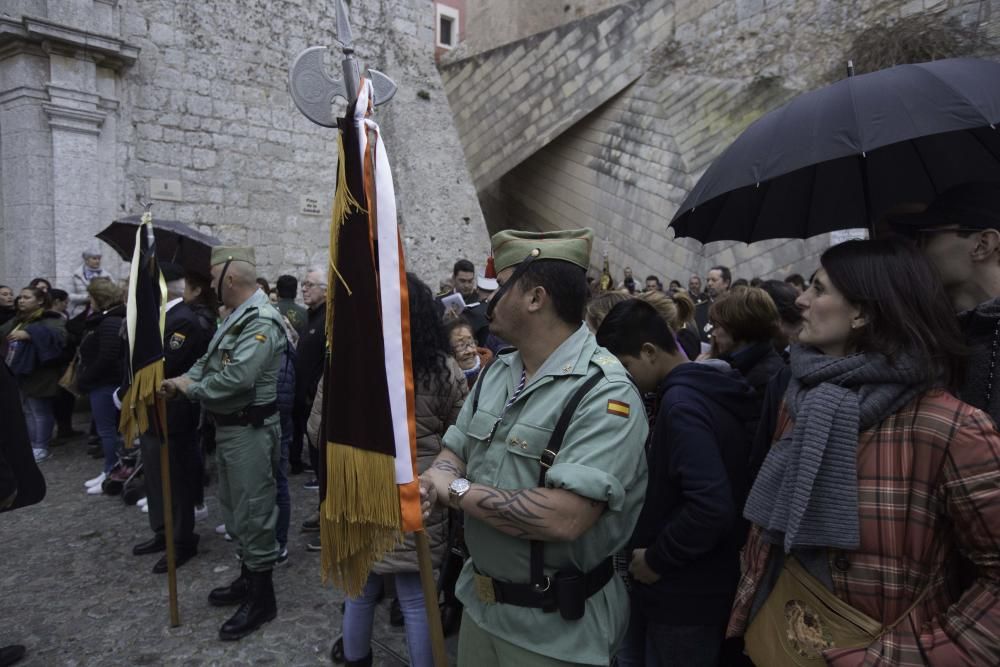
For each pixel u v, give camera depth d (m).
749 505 1.38
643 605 1.86
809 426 1.22
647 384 2.02
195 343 3.75
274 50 10.34
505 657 1.45
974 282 1.46
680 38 11.38
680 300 3.28
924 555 1.12
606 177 12.42
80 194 8.05
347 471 1.45
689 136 10.95
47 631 3.00
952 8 7.97
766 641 1.33
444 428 2.42
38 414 5.93
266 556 3.03
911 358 1.15
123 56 8.34
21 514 4.56
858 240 1.31
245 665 2.73
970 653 1.04
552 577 1.41
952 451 1.10
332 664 2.73
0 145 7.89
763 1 10.23
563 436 1.38
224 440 2.93
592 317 2.64
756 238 2.11
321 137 10.95
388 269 1.48
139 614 3.16
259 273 10.16
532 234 1.60
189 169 9.32
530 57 13.39
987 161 1.65
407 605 2.24
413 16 12.58
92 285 5.23
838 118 1.50
